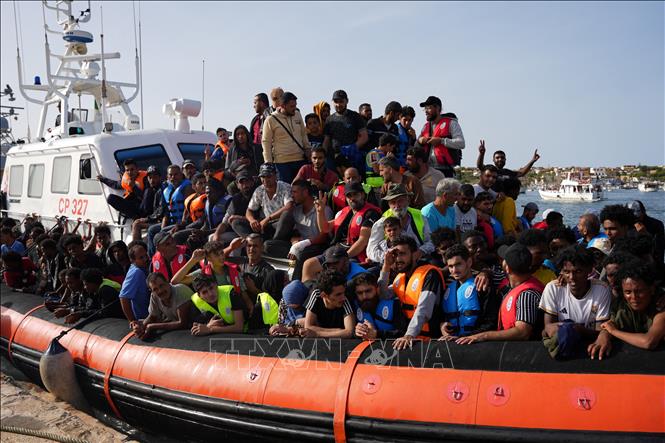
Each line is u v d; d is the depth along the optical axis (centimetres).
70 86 1177
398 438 460
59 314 801
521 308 466
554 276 528
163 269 704
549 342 437
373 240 608
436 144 792
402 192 599
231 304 609
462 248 511
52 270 927
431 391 458
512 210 723
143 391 613
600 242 582
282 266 679
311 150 811
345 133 804
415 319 502
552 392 421
